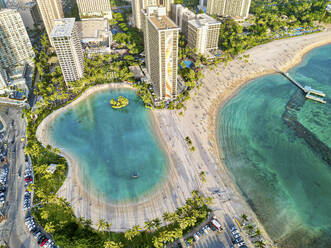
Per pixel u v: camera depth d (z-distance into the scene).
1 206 191.50
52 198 191.00
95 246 167.00
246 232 177.25
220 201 197.12
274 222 186.25
